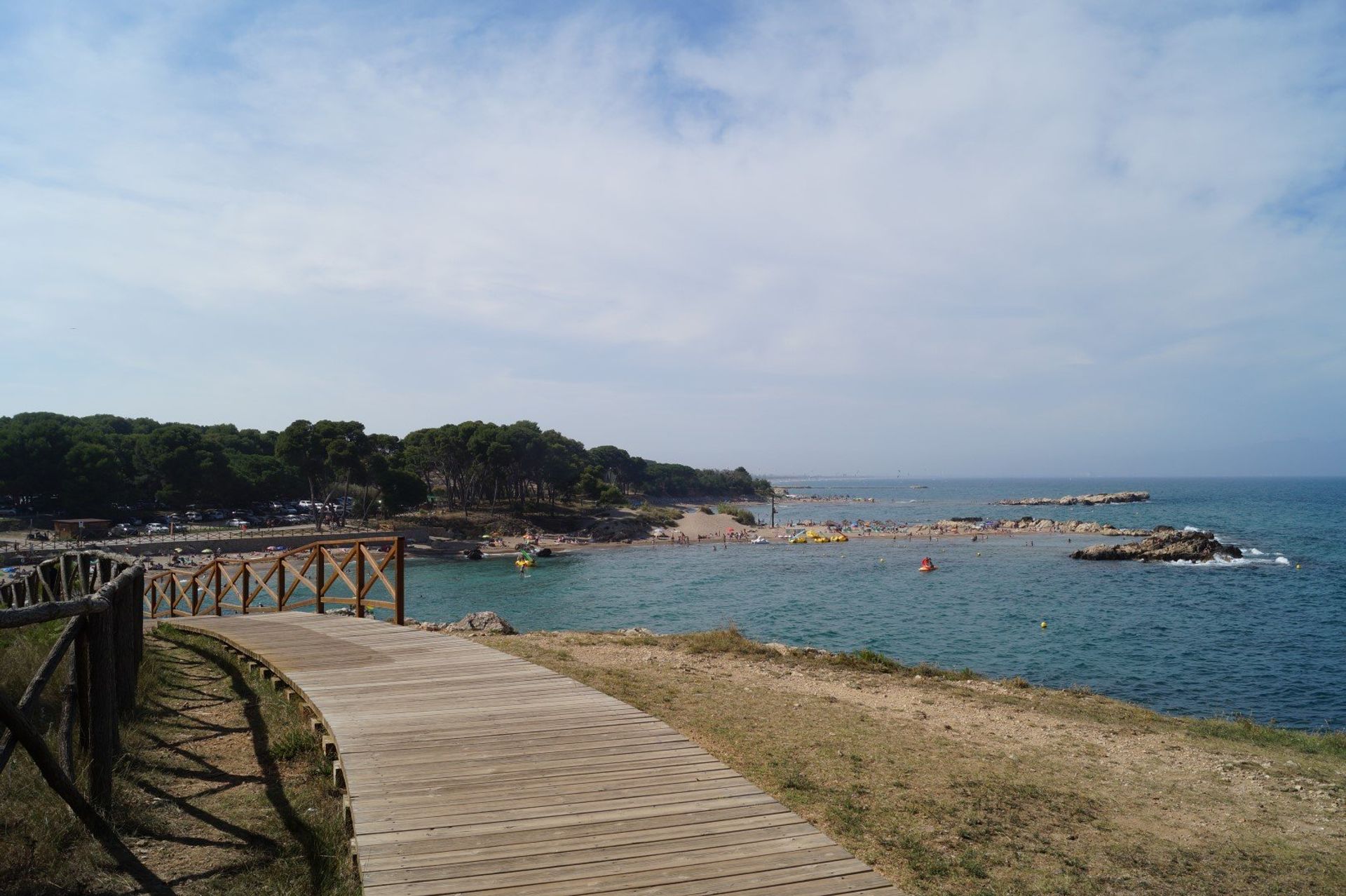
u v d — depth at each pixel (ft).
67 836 15.37
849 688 41.75
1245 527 315.99
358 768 19.15
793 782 24.27
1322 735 41.29
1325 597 140.77
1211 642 100.73
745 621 125.08
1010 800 24.36
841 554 256.93
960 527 354.33
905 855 19.66
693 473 654.12
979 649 98.02
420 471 323.37
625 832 15.76
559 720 23.45
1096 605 135.95
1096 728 37.09
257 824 17.60
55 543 194.39
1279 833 23.93
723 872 14.16
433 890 13.24
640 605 148.36
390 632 38.96
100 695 17.44
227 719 26.17
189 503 272.92
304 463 265.34
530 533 308.19
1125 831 22.90
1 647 25.93
